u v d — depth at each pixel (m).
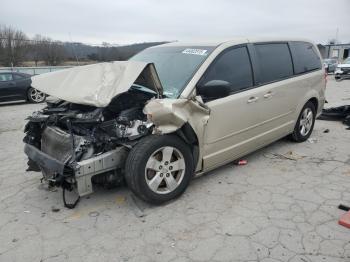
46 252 3.04
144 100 3.71
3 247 3.13
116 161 3.54
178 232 3.27
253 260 2.83
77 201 3.89
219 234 3.20
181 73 4.03
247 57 4.52
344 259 2.80
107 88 3.46
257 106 4.52
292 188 4.11
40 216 3.65
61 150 3.56
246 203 3.77
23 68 20.55
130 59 4.97
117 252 3.01
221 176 4.50
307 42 5.92
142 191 3.53
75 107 3.90
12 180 4.64
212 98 3.96
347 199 3.79
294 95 5.29
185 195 3.98
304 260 2.80
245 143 4.53
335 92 13.96
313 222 3.35
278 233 3.18
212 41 4.50
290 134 5.76
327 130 6.70
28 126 4.16
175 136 3.73
